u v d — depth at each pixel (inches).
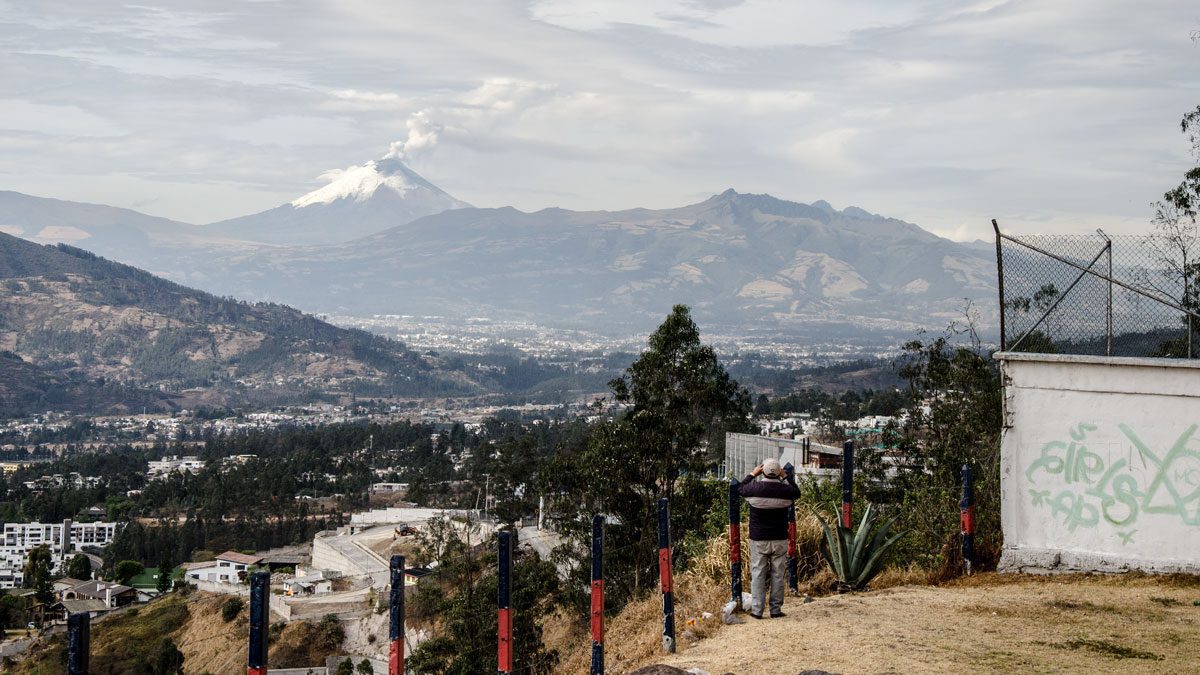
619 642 497.7
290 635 2795.3
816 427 3179.1
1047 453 489.7
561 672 524.1
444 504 4623.5
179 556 4867.1
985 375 1146.7
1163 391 464.8
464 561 1881.2
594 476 1412.4
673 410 1455.5
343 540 4035.4
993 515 547.8
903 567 523.2
